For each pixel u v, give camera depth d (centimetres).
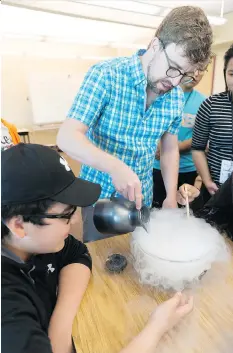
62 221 59
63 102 550
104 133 104
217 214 107
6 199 51
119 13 294
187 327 63
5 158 55
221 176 152
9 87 522
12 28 253
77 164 354
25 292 56
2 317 46
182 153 189
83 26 303
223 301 70
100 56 538
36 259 68
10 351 43
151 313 65
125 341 60
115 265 82
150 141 111
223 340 60
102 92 94
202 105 154
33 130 551
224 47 385
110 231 82
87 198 62
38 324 51
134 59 94
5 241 57
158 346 58
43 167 56
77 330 63
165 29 77
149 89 98
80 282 75
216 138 150
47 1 262
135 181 78
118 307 69
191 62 77
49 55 528
